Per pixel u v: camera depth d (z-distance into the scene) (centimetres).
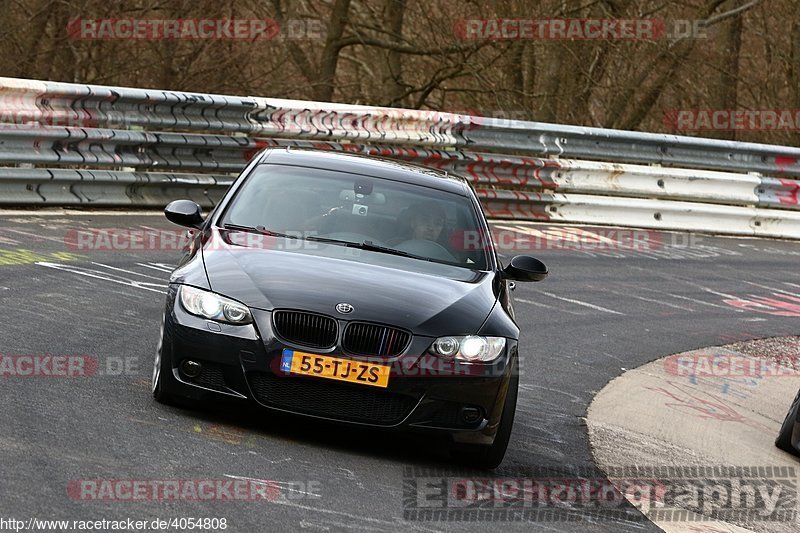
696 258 4441
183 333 1633
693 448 2139
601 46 7119
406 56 7862
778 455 2211
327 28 7250
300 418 1658
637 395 2484
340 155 2173
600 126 7456
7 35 5594
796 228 5366
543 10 6875
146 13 5944
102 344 2041
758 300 3862
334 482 1479
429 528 1375
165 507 1260
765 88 8081
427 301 1703
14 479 1261
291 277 1692
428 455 1745
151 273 2802
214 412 1717
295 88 7006
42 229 3089
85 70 5969
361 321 1627
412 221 1962
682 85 7775
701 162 5159
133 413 1625
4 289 2339
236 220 1900
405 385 1617
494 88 6819
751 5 7131
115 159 3559
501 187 4700
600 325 3119
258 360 1606
